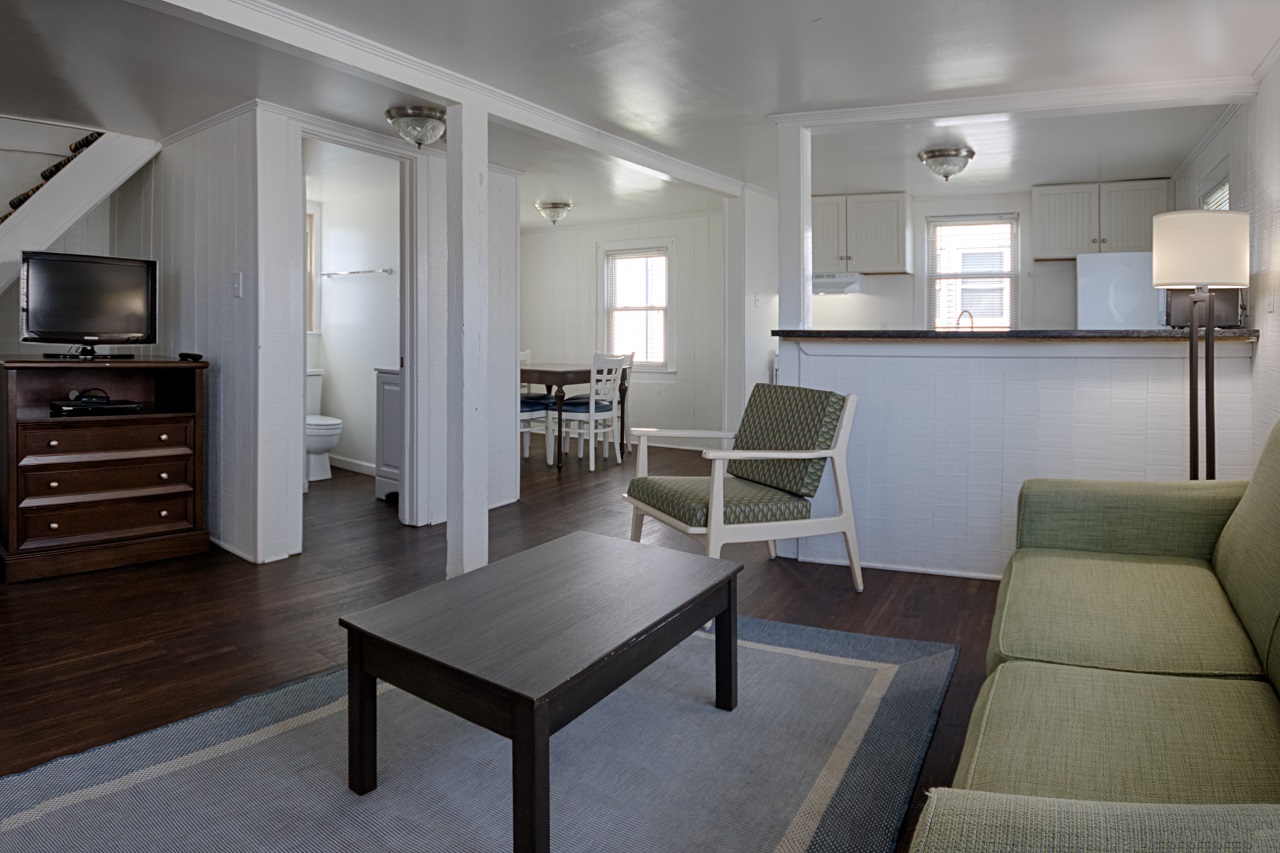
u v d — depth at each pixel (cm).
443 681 162
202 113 384
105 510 365
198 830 171
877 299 666
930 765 198
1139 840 72
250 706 227
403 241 451
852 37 296
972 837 75
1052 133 446
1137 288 545
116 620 297
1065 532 227
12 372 339
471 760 201
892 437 364
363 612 188
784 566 373
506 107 362
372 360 597
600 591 203
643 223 776
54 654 265
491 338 494
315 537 425
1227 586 185
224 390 393
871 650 269
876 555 369
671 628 193
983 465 351
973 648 271
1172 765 119
